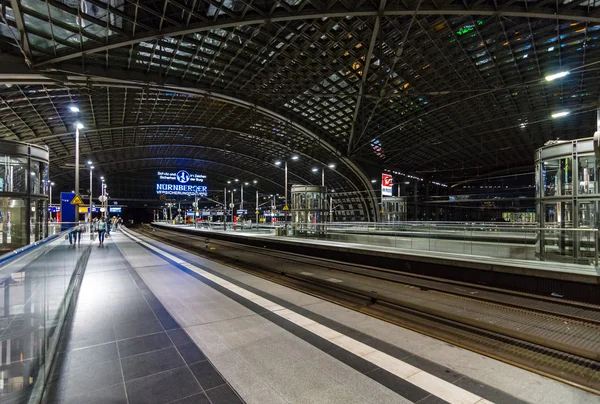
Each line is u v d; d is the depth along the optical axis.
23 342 3.17
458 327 5.82
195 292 8.40
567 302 7.62
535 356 4.72
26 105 33.81
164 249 20.06
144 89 30.48
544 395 3.65
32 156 15.49
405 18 23.52
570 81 32.81
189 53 26.45
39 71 23.61
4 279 3.11
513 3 21.47
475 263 10.19
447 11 21.36
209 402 3.41
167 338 5.21
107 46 22.00
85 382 3.79
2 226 14.96
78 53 22.47
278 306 7.11
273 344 5.00
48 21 19.38
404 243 15.88
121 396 3.50
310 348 4.86
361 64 29.62
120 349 4.77
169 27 21.61
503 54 28.02
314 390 3.67
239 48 26.12
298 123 44.28
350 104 38.56
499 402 3.48
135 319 6.16
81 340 5.10
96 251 18.86
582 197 10.62
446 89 34.41
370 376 4.02
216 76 31.14
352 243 18.33
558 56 27.69
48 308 4.26
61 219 27.42
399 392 3.64
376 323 6.05
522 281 9.10
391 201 48.03
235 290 8.64
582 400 3.56
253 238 25.58
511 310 7.25
